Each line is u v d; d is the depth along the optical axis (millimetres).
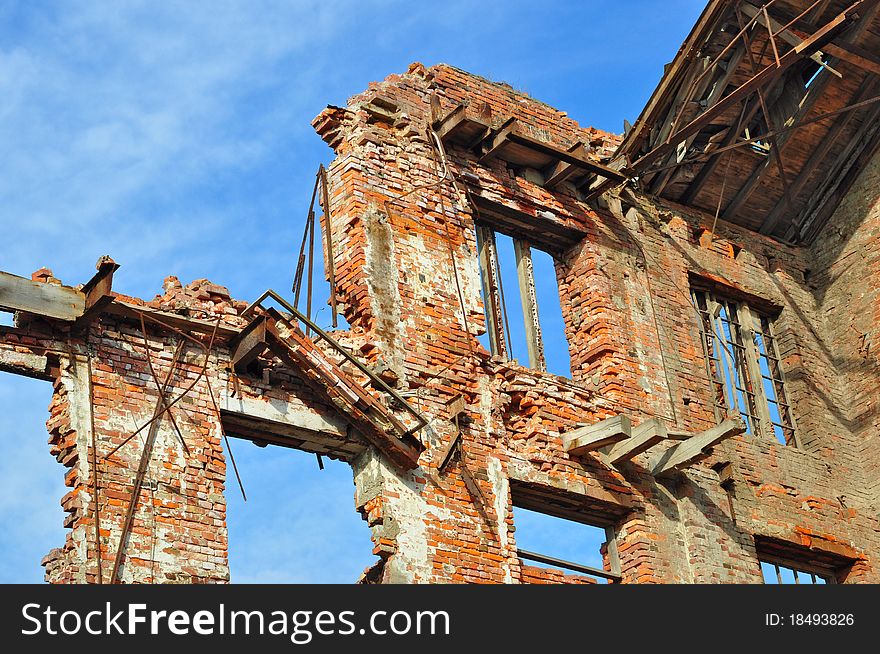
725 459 19359
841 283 22188
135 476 14125
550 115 20766
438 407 16812
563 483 17391
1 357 13977
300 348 15492
